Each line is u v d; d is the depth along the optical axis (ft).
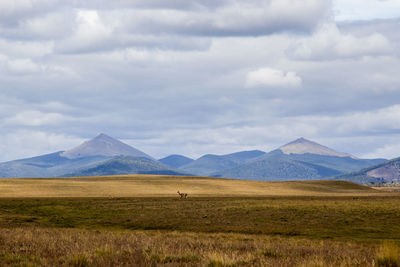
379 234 181.27
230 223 220.64
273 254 90.38
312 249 107.86
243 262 73.26
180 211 280.92
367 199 438.81
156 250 90.63
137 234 155.53
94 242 110.93
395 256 72.28
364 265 70.79
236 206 311.27
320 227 203.62
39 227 207.62
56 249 92.89
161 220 236.43
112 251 86.69
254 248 107.24
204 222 225.15
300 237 172.86
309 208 283.18
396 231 189.98
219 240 134.21
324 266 68.59
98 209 305.32
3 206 317.01
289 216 242.17
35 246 98.17
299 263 70.74
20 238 117.50
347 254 93.09
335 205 311.88
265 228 200.75
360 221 220.64
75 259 72.90
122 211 290.35
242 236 157.58
